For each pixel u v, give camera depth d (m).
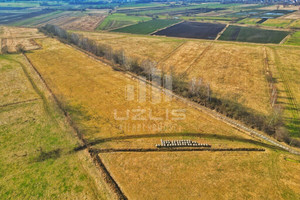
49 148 40.41
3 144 41.34
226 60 84.44
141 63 77.88
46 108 53.53
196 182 33.47
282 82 65.75
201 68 77.56
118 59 82.88
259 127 46.03
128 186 32.94
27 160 37.69
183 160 37.81
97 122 48.31
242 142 42.34
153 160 37.88
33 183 33.34
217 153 39.38
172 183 33.34
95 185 33.03
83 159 38.03
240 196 31.16
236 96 58.06
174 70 76.19
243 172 35.06
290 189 32.00
